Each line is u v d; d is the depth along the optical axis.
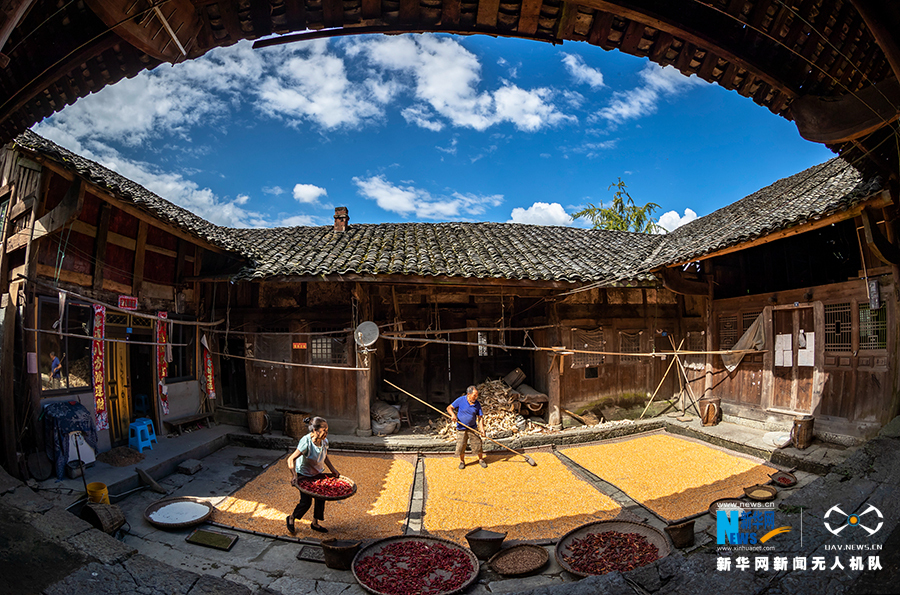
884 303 6.88
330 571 4.95
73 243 7.18
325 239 11.45
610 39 3.89
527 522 6.06
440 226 13.52
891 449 4.85
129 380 8.24
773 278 9.75
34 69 3.51
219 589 4.12
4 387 5.90
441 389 11.73
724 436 8.81
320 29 3.84
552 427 9.96
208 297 10.38
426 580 4.61
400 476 7.75
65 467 6.35
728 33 3.65
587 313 10.61
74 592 3.81
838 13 3.29
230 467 8.03
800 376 8.35
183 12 3.42
